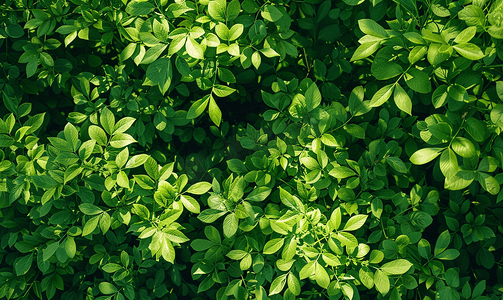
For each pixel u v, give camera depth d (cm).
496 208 87
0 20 86
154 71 77
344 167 83
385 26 85
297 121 83
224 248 86
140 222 83
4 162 83
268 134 89
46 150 87
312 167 83
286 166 85
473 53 73
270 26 84
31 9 86
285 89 84
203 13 81
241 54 81
